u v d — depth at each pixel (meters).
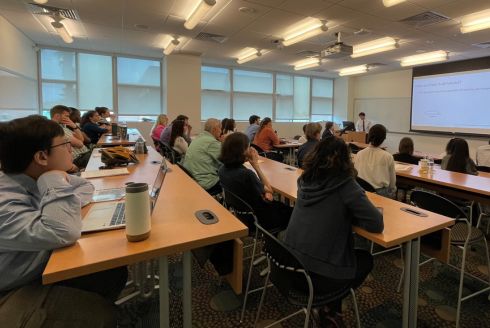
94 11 4.52
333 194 1.34
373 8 4.19
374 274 2.32
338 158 1.36
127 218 1.07
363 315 1.84
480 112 7.21
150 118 8.13
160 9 4.42
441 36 5.48
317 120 11.06
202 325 1.74
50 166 1.09
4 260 0.95
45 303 0.94
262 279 2.21
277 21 4.80
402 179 3.21
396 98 9.44
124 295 1.96
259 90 9.73
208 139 3.11
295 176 2.71
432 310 1.90
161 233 1.17
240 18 4.70
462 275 1.85
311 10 4.30
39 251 0.98
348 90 10.76
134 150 3.45
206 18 4.77
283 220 2.20
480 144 7.29
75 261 0.94
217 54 7.42
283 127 10.20
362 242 2.68
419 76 8.47
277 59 7.88
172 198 1.67
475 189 2.45
